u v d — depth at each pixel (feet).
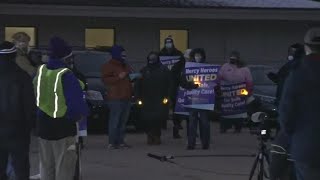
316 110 18.79
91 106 47.96
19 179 24.68
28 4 71.67
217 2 78.38
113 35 78.13
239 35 81.00
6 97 24.20
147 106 44.88
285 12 77.77
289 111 19.10
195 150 42.70
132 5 73.61
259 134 25.96
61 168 24.40
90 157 39.04
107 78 42.80
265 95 53.06
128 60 78.33
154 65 45.27
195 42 80.07
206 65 42.96
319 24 81.30
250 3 78.84
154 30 79.05
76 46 70.59
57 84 23.95
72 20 76.64
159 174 33.68
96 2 73.46
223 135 51.19
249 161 38.19
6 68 24.31
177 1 77.15
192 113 42.68
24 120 24.47
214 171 34.76
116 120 42.80
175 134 49.11
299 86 18.94
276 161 23.71
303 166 19.06
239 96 49.26
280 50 81.87
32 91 24.30
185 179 32.35
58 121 24.18
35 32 75.82
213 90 42.73
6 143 24.38
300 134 19.03
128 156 39.65
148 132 45.42
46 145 24.48
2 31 74.69
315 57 19.17
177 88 46.91
